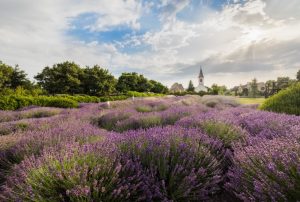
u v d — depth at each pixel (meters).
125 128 5.56
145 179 2.15
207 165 2.57
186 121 4.57
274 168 1.86
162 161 2.39
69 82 30.69
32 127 5.19
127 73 50.84
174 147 2.67
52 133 3.76
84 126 4.62
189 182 2.15
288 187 1.68
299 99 6.17
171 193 2.19
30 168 2.22
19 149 3.17
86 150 2.46
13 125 5.55
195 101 15.98
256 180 1.87
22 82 28.92
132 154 2.61
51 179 1.98
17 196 1.93
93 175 2.01
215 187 2.39
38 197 1.85
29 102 12.84
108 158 2.28
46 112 9.26
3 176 2.88
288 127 3.47
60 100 14.10
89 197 1.76
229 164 2.94
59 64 31.58
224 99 15.19
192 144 2.79
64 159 2.15
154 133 3.20
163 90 62.81
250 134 3.74
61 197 1.83
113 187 1.99
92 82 33.25
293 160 1.83
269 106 6.60
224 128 3.81
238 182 2.19
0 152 3.29
